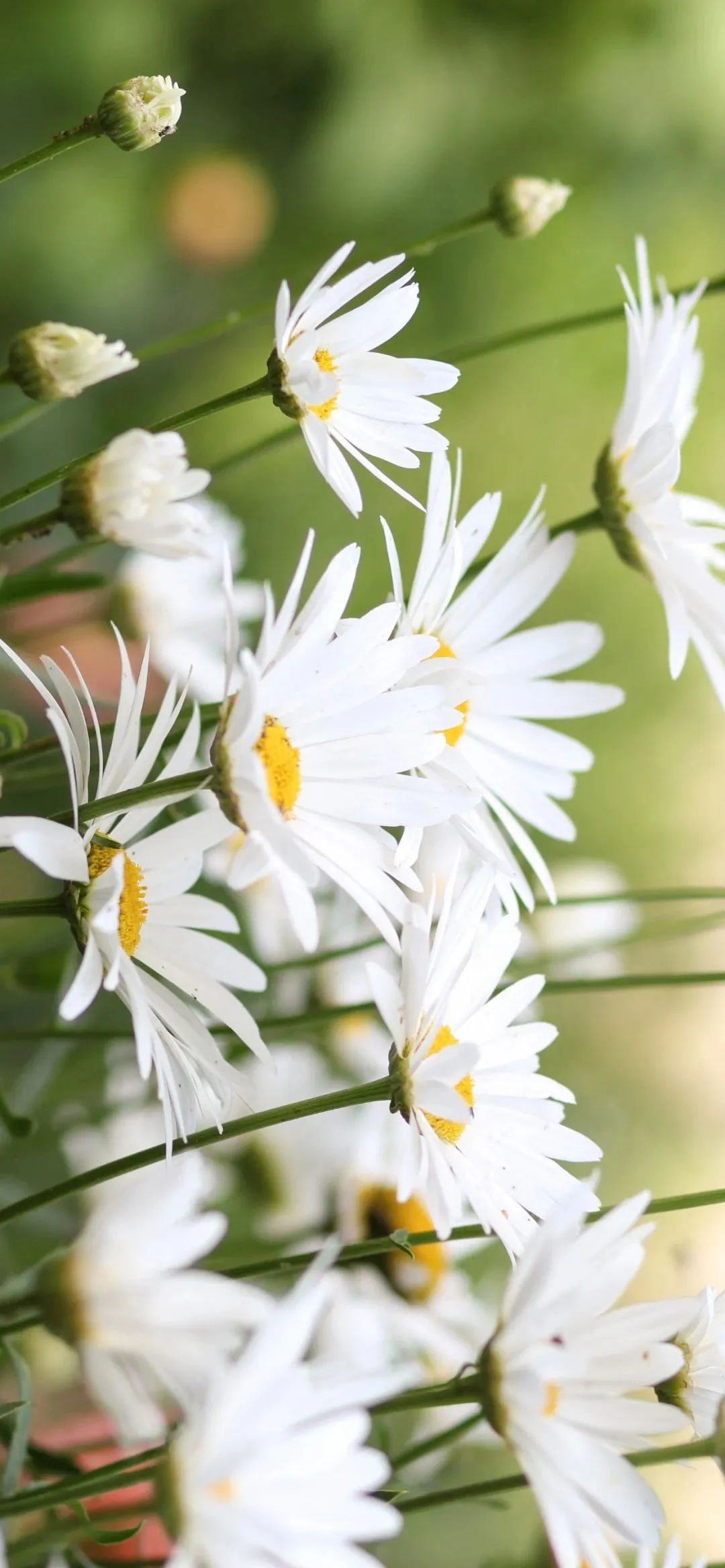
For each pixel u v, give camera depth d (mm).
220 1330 630
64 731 604
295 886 610
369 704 632
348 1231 778
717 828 1906
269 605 612
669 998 1689
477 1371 617
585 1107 1562
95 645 865
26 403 1139
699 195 2055
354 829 635
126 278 1602
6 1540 634
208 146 1711
